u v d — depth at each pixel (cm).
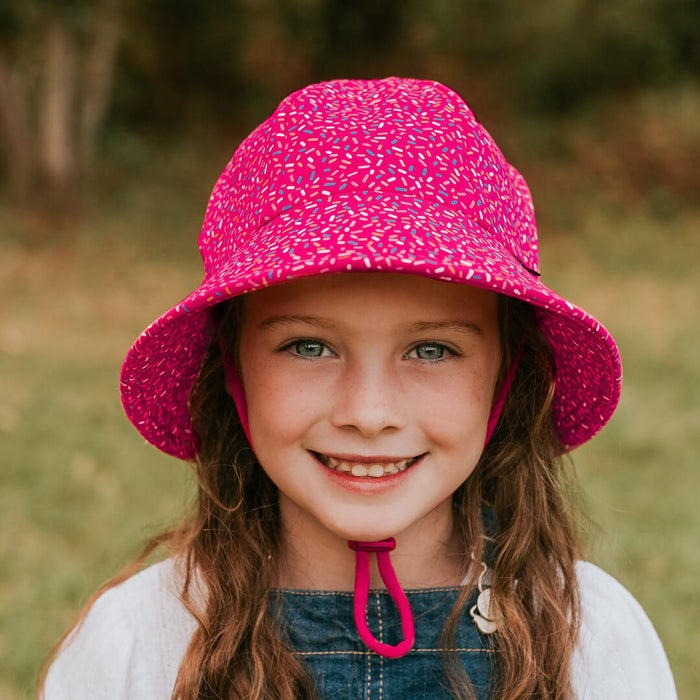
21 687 289
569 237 1238
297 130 130
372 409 127
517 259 137
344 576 151
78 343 738
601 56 1566
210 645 150
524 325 153
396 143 127
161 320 126
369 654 147
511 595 155
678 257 1139
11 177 1201
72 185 1195
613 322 829
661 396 600
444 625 149
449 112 133
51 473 454
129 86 1434
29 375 632
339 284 127
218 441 163
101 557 369
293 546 155
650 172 1423
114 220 1174
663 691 156
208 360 158
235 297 145
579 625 156
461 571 157
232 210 139
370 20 1463
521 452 163
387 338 129
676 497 429
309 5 1408
